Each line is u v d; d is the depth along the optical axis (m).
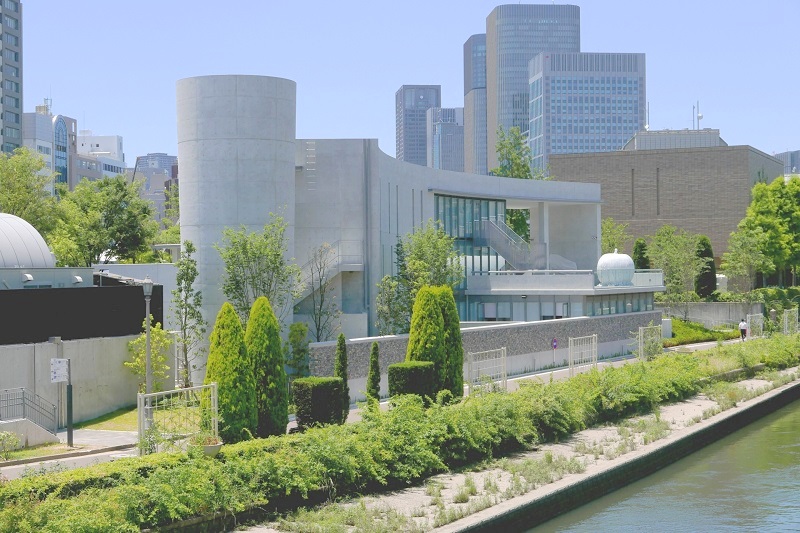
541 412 33.16
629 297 67.69
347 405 34.31
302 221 53.09
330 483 24.34
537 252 75.50
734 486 29.67
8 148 153.50
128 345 41.16
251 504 22.28
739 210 114.50
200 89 45.41
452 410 30.05
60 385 37.50
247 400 28.88
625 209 118.44
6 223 48.00
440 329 36.69
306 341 44.84
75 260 71.94
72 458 31.02
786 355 59.81
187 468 22.06
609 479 28.77
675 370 45.69
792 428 41.19
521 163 117.75
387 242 57.12
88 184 80.81
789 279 120.00
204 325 44.97
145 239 78.44
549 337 54.78
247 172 45.22
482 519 22.58
